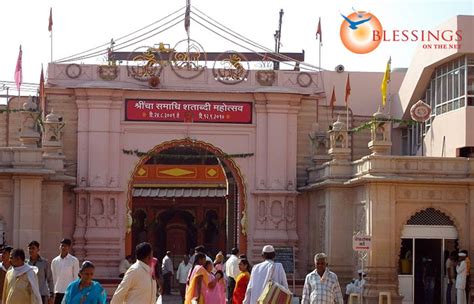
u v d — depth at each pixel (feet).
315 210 107.55
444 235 91.30
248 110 110.73
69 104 108.68
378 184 89.97
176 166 136.77
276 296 47.29
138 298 38.60
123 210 108.17
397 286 89.76
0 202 92.02
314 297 47.70
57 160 98.07
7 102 111.96
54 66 108.88
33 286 44.65
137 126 108.99
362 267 92.32
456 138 103.50
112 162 108.17
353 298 89.20
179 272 96.84
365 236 78.23
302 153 111.96
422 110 95.30
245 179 110.22
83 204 107.24
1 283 49.57
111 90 107.45
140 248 39.19
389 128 92.32
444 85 108.99
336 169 99.09
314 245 107.65
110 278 104.12
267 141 110.22
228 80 110.63
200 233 146.51
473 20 102.37
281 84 111.96
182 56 110.73
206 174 137.18
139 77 109.40
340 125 100.68
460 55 103.71
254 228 109.81
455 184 90.79
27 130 93.50
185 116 109.70
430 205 90.68
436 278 91.09
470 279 88.99
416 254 91.25
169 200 145.59
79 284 41.91
